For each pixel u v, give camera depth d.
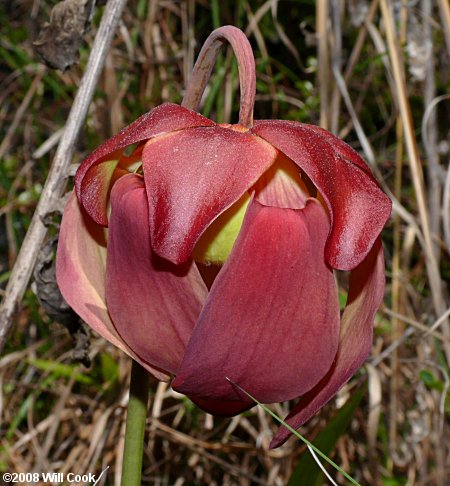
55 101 0.53
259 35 0.50
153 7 0.51
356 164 0.24
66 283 0.25
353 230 0.23
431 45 0.45
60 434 0.46
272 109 0.53
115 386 0.43
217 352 0.23
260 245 0.23
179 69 0.53
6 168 0.53
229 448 0.44
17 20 0.56
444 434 0.46
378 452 0.47
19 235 0.52
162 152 0.23
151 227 0.23
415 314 0.48
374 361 0.43
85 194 0.24
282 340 0.23
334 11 0.44
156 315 0.23
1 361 0.44
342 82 0.43
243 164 0.23
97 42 0.31
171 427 0.46
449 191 0.44
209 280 0.24
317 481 0.30
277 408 0.45
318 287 0.23
